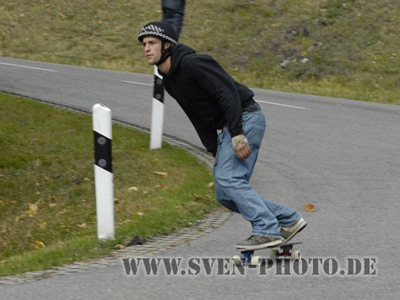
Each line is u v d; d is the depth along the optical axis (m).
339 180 19.98
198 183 19.08
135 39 50.84
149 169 21.03
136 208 17.48
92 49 50.00
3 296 11.49
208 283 11.90
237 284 11.81
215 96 12.04
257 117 12.39
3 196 20.91
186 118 28.88
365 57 43.00
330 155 23.14
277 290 11.50
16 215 19.89
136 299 11.23
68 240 16.70
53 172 22.08
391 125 28.42
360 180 19.94
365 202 17.62
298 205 17.53
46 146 24.12
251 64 44.81
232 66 45.19
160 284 11.91
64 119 27.50
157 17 53.56
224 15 50.97
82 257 13.67
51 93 33.78
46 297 11.40
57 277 12.44
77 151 23.62
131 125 27.36
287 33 46.78
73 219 18.81
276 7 50.22
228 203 12.84
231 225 15.74
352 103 34.31
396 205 17.30
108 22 53.50
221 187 12.49
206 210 16.97
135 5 55.31
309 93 38.72
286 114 30.64
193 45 48.22
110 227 14.48
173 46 12.21
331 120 29.38
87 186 20.81
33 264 13.38
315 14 47.78
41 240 18.19
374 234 14.85
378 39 44.44
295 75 42.59
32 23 54.25
